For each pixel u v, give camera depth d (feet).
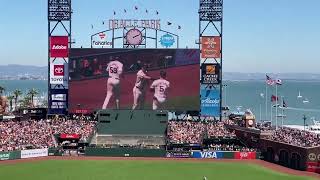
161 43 394.93
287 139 324.60
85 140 359.66
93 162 320.91
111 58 391.86
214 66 398.62
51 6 401.70
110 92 391.86
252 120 385.29
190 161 329.11
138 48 392.06
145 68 391.65
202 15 400.26
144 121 385.29
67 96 401.29
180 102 392.06
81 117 402.72
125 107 391.65
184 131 375.86
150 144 368.27
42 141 355.56
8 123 380.78
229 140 362.94
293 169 299.38
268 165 313.53
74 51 392.06
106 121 386.73
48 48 401.29
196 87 392.47
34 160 326.65
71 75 392.47
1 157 324.19
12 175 275.39
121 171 290.15
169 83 391.86
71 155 346.74
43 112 416.46
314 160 290.97
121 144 367.66
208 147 352.69
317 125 612.70
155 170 294.66
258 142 343.67
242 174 283.59
